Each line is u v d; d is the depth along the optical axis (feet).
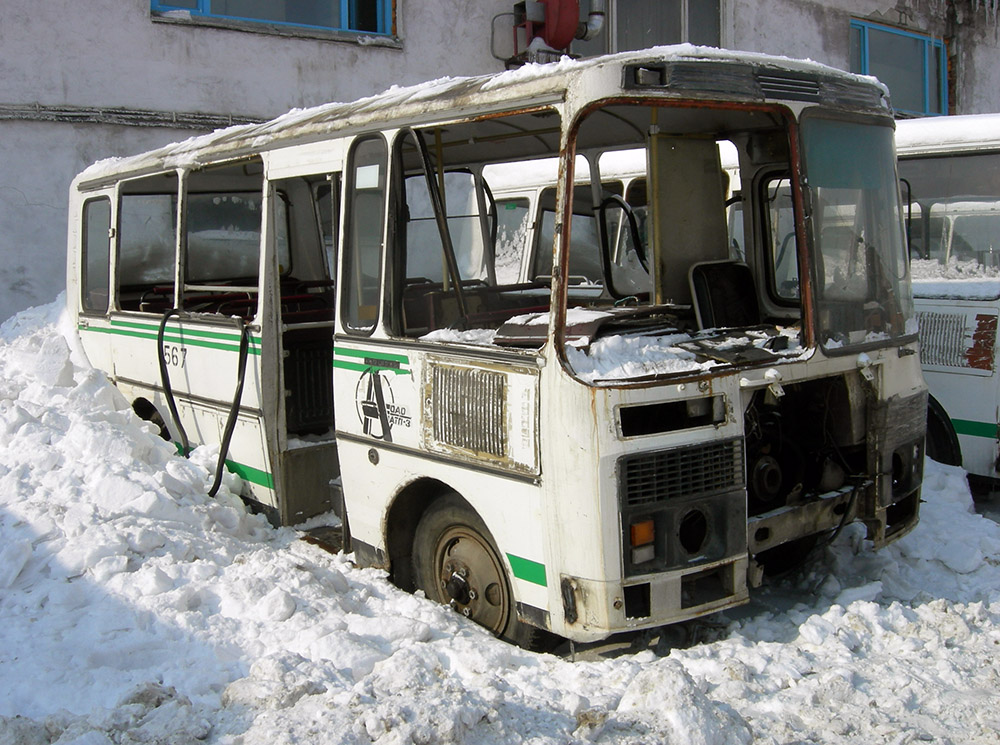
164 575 16.24
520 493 14.02
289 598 15.57
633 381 13.21
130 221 25.98
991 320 23.38
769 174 18.58
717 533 14.02
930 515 20.54
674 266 17.46
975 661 14.43
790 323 18.54
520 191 27.14
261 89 41.01
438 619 15.47
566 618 13.53
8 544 17.10
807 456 16.94
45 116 37.19
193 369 22.45
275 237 19.66
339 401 17.70
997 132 23.75
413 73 44.21
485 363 14.43
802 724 12.51
